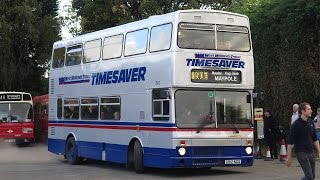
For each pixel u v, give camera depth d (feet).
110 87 58.54
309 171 34.32
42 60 136.56
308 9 70.74
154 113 50.80
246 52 51.80
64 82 68.95
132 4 118.42
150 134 51.13
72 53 67.62
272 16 77.66
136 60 54.19
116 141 56.95
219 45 50.55
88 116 62.90
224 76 50.21
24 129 98.27
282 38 76.48
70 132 66.85
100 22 119.14
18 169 59.93
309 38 73.72
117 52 57.98
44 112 104.27
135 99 53.88
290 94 75.87
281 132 66.28
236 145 50.14
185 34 49.32
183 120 48.37
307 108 34.32
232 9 114.21
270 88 79.97
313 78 73.15
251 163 50.90
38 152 88.53
